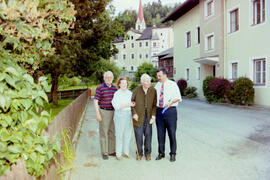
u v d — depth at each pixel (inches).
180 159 184.9
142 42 2827.3
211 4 699.4
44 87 92.4
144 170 163.6
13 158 75.4
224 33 627.5
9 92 78.7
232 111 441.1
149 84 177.8
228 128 295.4
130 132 189.9
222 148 212.4
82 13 530.6
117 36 633.0
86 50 600.4
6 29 88.0
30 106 88.7
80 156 195.8
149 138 183.2
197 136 259.0
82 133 288.5
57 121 161.6
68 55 525.7
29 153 83.4
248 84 487.5
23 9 85.5
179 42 978.1
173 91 176.6
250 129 285.3
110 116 191.2
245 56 552.7
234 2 587.2
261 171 157.2
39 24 99.3
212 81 582.9
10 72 77.7
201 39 744.3
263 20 503.2
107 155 190.7
